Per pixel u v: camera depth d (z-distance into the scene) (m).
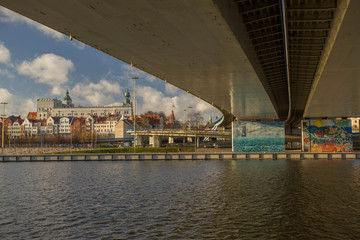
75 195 31.61
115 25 17.05
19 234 19.75
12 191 34.41
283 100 55.69
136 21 16.41
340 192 30.95
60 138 152.38
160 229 20.05
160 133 113.69
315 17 18.95
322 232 19.31
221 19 16.02
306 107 57.72
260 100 48.16
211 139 149.00
